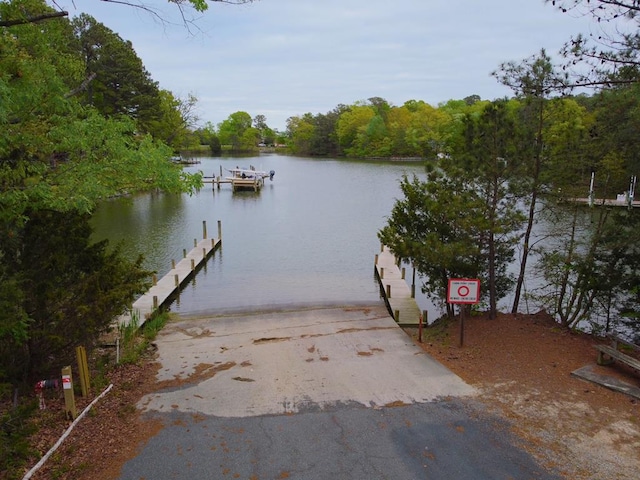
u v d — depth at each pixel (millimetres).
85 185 6996
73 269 8359
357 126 103812
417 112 91188
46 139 6977
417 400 7535
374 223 32031
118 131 7969
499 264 12000
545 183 11000
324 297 17250
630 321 11438
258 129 141875
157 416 7125
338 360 9516
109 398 7734
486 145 10719
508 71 16656
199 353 10219
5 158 6719
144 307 14703
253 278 20094
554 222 13531
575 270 10828
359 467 5816
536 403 7281
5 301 6148
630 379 7910
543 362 8797
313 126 116438
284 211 37094
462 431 6574
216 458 6020
